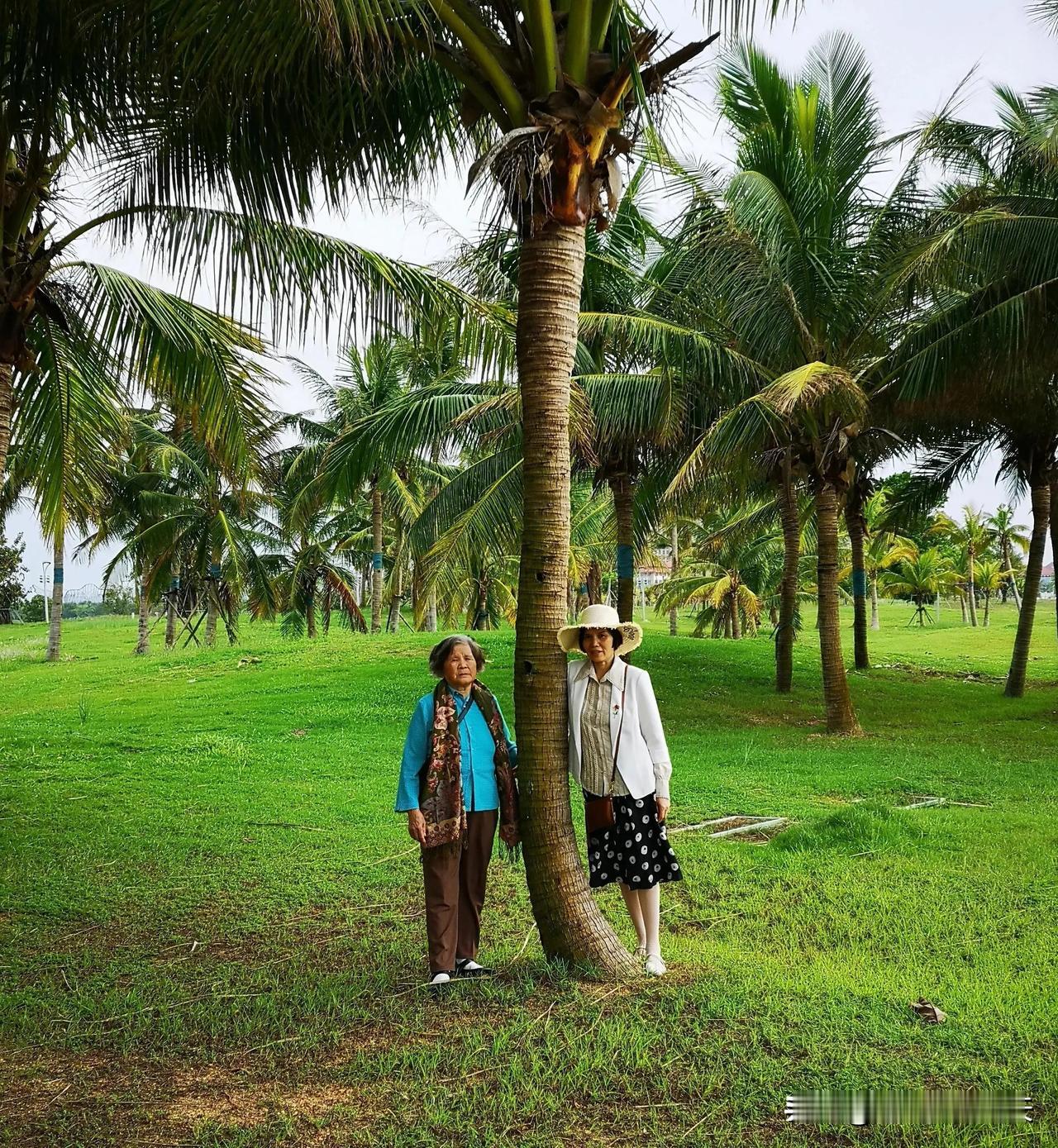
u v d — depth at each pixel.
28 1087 3.51
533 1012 4.04
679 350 14.34
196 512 28.95
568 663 4.69
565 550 4.63
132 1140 3.11
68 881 6.67
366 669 20.19
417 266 8.23
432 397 15.65
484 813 4.60
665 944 5.20
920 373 13.94
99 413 9.57
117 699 19.17
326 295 7.84
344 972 4.75
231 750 12.86
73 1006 4.30
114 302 7.91
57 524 9.43
